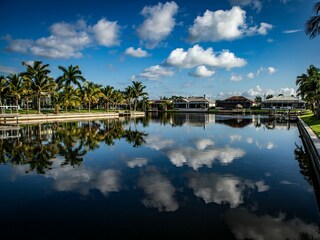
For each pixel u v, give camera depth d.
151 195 8.98
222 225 6.79
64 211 7.73
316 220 7.03
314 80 45.06
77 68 64.38
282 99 93.12
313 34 20.34
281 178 10.95
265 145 19.75
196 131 30.73
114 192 9.32
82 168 12.80
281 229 6.58
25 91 53.19
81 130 32.03
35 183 10.46
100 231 6.54
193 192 9.27
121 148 18.59
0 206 8.16
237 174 11.58
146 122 48.00
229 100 113.88
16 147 19.14
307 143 18.59
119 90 99.31
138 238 6.20
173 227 6.71
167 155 15.95
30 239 6.20
